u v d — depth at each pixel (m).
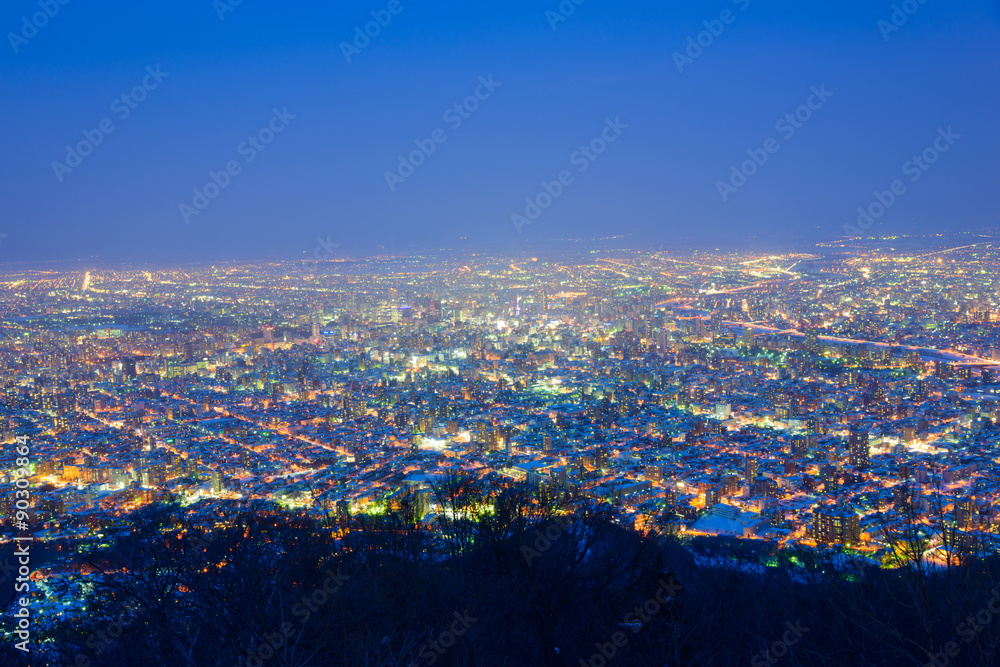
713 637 11.07
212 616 10.44
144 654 10.54
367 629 10.30
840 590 10.04
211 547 11.36
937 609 9.29
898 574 10.34
